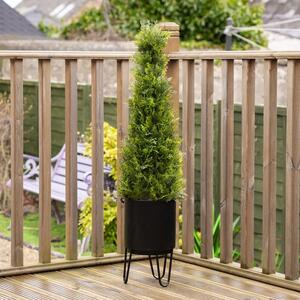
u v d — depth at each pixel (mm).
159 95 4391
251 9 13016
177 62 4969
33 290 4324
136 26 13773
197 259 4883
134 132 4402
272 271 4500
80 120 9492
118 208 4914
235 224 6973
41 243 4684
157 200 4359
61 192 9125
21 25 13688
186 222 4953
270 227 4461
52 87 10117
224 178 4684
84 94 9258
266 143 4395
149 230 4359
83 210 6977
